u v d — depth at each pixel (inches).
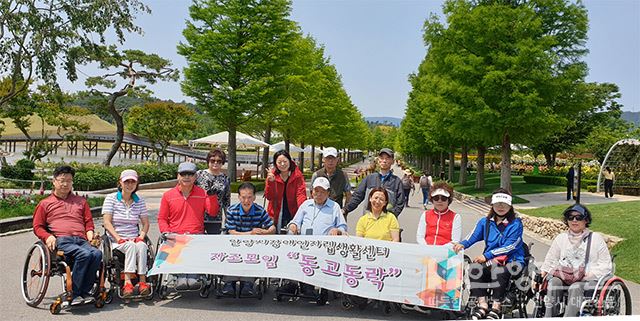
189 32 1151.6
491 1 1026.1
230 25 1169.4
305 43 1507.1
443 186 269.0
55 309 244.8
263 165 1556.3
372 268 259.0
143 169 1233.4
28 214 533.0
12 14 630.5
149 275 268.1
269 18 1183.6
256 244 271.3
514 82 920.9
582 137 1879.9
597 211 607.2
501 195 250.7
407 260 256.8
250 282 277.6
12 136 2783.0
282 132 1684.3
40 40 638.5
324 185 283.3
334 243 265.1
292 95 1405.0
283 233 319.3
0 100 696.4
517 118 921.5
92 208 593.9
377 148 7431.1
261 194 1099.9
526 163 2618.1
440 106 1018.1
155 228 540.7
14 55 658.8
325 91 1812.3
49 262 248.1
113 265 272.5
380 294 255.3
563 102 1014.4
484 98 960.3
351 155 4992.6
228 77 1159.0
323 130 1760.6
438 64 1080.8
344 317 254.8
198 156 2554.1
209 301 276.4
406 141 2268.7
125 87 1362.0
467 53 999.0
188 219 287.7
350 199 351.6
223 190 317.7
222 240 273.4
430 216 273.9
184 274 275.4
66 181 275.7
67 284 246.5
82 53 689.6
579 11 993.5
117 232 281.1
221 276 284.4
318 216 286.2
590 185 1221.7
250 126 1552.7
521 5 983.6
